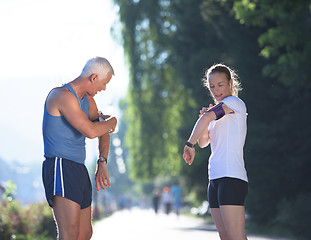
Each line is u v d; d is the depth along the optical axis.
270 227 41.75
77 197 13.30
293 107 46.31
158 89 78.00
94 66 13.67
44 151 13.66
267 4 36.28
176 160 79.75
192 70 60.34
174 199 83.31
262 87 48.41
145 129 80.19
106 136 14.87
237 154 13.20
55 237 35.59
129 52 75.75
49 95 13.63
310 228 34.72
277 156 44.84
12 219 28.81
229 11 50.31
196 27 62.75
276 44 38.12
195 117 62.06
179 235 39.47
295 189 44.31
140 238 37.66
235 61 49.72
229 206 12.86
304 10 37.28
